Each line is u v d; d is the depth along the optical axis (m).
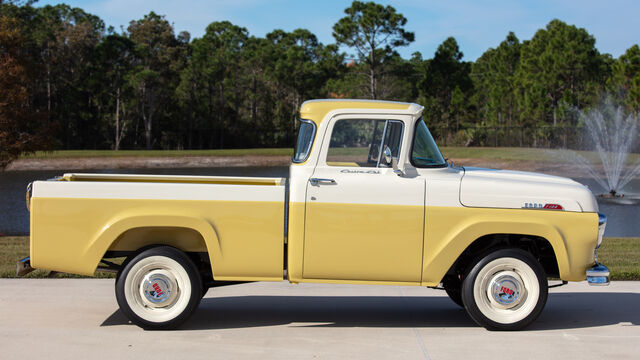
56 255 5.88
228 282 6.43
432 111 75.81
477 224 5.92
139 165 53.25
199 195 5.90
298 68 89.69
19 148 18.89
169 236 6.09
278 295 7.66
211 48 92.56
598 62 66.88
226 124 89.19
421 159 6.10
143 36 84.94
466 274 6.04
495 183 6.04
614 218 20.97
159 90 83.25
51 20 84.38
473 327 6.23
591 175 38.19
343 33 68.75
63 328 6.03
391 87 75.31
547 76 66.75
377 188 5.95
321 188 5.94
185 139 86.69
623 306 7.12
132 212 5.87
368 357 5.22
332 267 5.95
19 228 19.52
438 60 78.75
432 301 7.46
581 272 6.06
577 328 6.18
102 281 8.18
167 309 5.97
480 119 82.69
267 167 51.94
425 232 5.95
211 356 5.21
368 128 6.11
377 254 5.94
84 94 82.81
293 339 5.74
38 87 76.25
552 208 5.99
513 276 6.00
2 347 5.41
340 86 84.56
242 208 5.91
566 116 60.72
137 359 5.12
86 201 5.88
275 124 90.12
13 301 7.09
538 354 5.33
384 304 7.27
